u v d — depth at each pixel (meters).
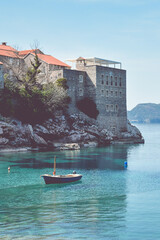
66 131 101.19
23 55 126.38
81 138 103.94
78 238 29.70
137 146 112.31
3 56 112.19
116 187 49.66
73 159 75.81
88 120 113.31
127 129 128.25
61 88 104.19
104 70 118.31
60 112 105.06
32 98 94.25
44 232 31.00
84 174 59.50
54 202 41.41
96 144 107.75
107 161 74.25
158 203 40.94
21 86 97.50
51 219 34.72
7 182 52.09
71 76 110.94
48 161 71.88
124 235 30.50
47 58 119.25
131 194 45.53
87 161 73.38
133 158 80.50
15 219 34.69
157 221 34.19
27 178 55.06
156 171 62.88
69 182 52.97
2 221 34.03
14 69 113.50
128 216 35.81
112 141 115.88
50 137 96.69
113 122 121.75
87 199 42.94
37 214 36.50
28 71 103.06
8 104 88.69
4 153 82.31
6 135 84.81
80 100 114.31
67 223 33.47
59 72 109.19
